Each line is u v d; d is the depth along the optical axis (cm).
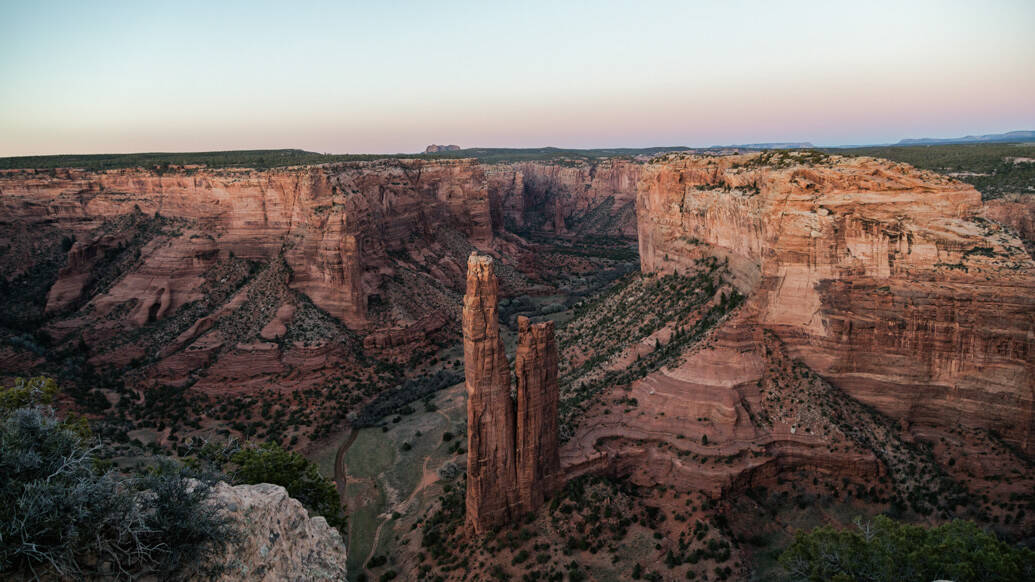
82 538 1529
